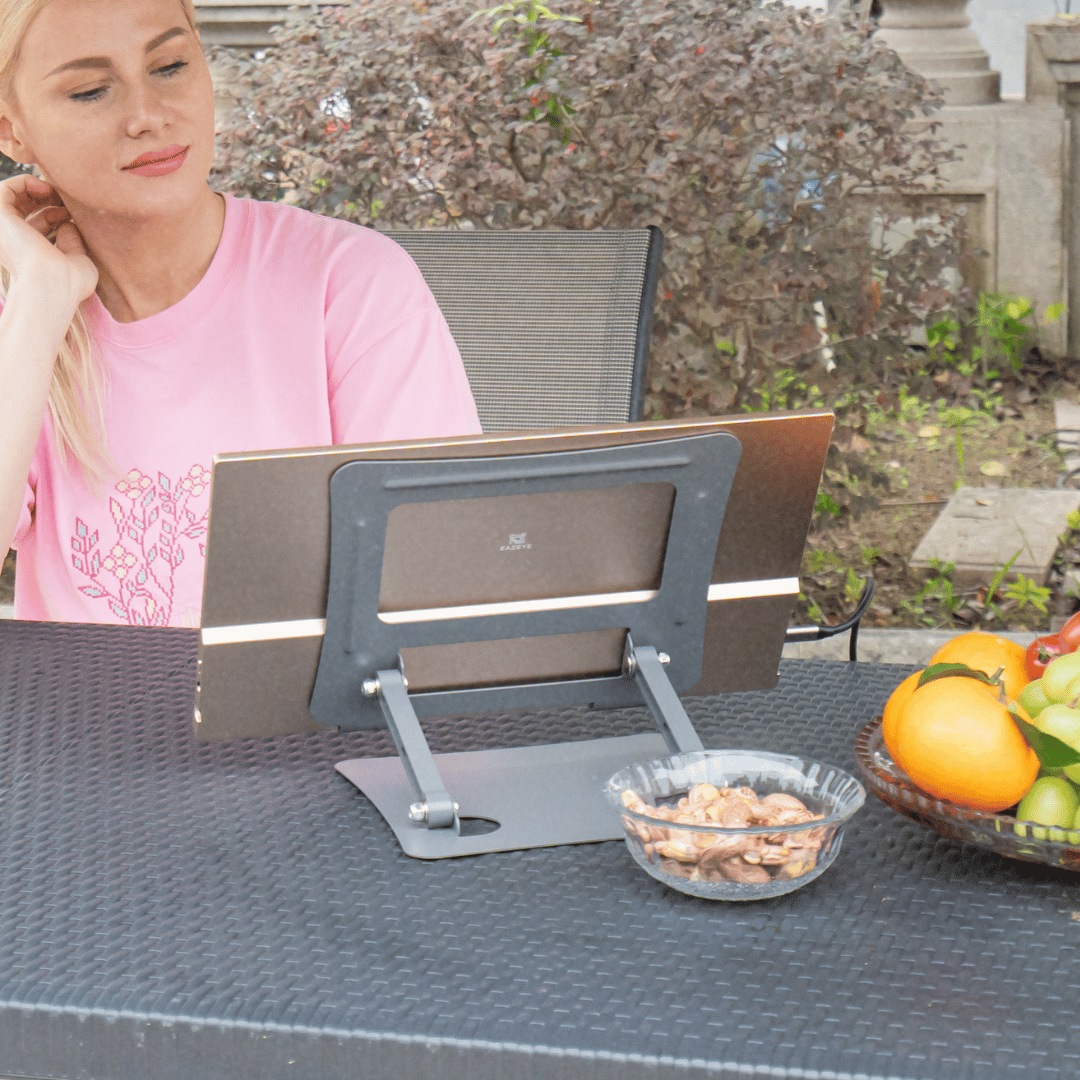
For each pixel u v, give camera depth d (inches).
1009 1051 33.1
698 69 134.7
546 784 48.1
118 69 67.1
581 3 137.8
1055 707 39.5
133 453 76.4
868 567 157.6
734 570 49.8
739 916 39.4
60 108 67.4
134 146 68.6
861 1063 32.8
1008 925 38.8
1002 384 205.8
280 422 76.9
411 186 142.0
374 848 43.7
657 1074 33.1
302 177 146.0
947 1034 33.8
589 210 140.3
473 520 45.6
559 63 136.6
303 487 43.4
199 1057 35.0
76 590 77.5
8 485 67.0
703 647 50.8
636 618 49.0
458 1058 33.9
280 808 46.5
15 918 39.3
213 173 145.2
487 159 142.5
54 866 42.3
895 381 154.3
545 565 47.2
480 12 138.6
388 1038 34.1
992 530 163.3
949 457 183.5
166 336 75.8
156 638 62.1
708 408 149.5
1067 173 211.3
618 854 43.4
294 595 45.6
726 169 138.3
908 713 41.7
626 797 42.1
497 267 88.2
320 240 79.0
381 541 44.7
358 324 77.6
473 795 47.3
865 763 44.3
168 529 76.5
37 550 78.3
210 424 76.4
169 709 54.6
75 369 75.0
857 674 58.7
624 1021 34.4
